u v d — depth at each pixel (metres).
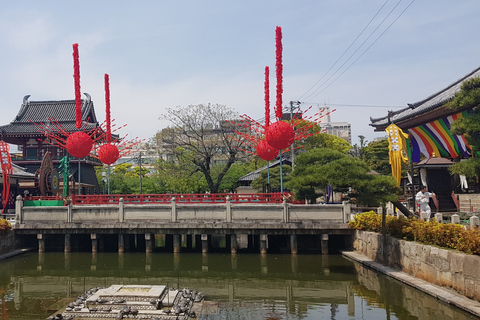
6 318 14.11
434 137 27.84
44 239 28.12
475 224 15.33
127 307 13.80
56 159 48.75
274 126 24.47
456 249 14.91
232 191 58.97
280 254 27.59
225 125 44.81
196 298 16.31
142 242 31.22
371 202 20.25
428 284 16.08
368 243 23.67
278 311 14.87
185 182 45.69
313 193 26.95
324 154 24.16
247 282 19.81
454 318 13.07
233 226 26.39
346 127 138.88
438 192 32.25
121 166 86.06
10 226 27.28
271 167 46.84
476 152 18.30
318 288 18.34
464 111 22.59
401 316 13.70
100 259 26.12
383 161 53.31
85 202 30.45
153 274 21.86
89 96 54.50
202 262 25.03
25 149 50.66
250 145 42.81
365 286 18.25
